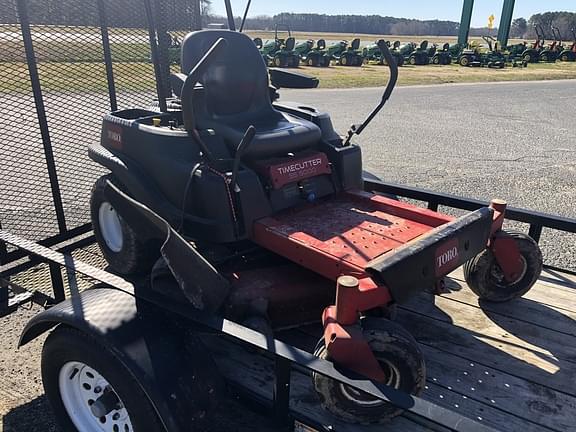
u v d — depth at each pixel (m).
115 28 3.43
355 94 12.48
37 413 2.33
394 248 2.23
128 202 1.98
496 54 24.44
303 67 20.58
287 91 12.89
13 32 2.98
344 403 1.88
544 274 3.18
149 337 1.82
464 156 7.05
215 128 2.64
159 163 2.61
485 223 2.39
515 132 8.80
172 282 2.25
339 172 2.80
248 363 2.34
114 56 3.48
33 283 2.87
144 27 3.58
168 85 3.74
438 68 22.53
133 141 2.76
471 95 13.40
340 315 1.85
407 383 1.89
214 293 2.00
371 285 1.89
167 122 2.91
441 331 2.57
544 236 4.35
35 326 2.00
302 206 2.66
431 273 2.11
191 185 2.46
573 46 28.56
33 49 2.98
